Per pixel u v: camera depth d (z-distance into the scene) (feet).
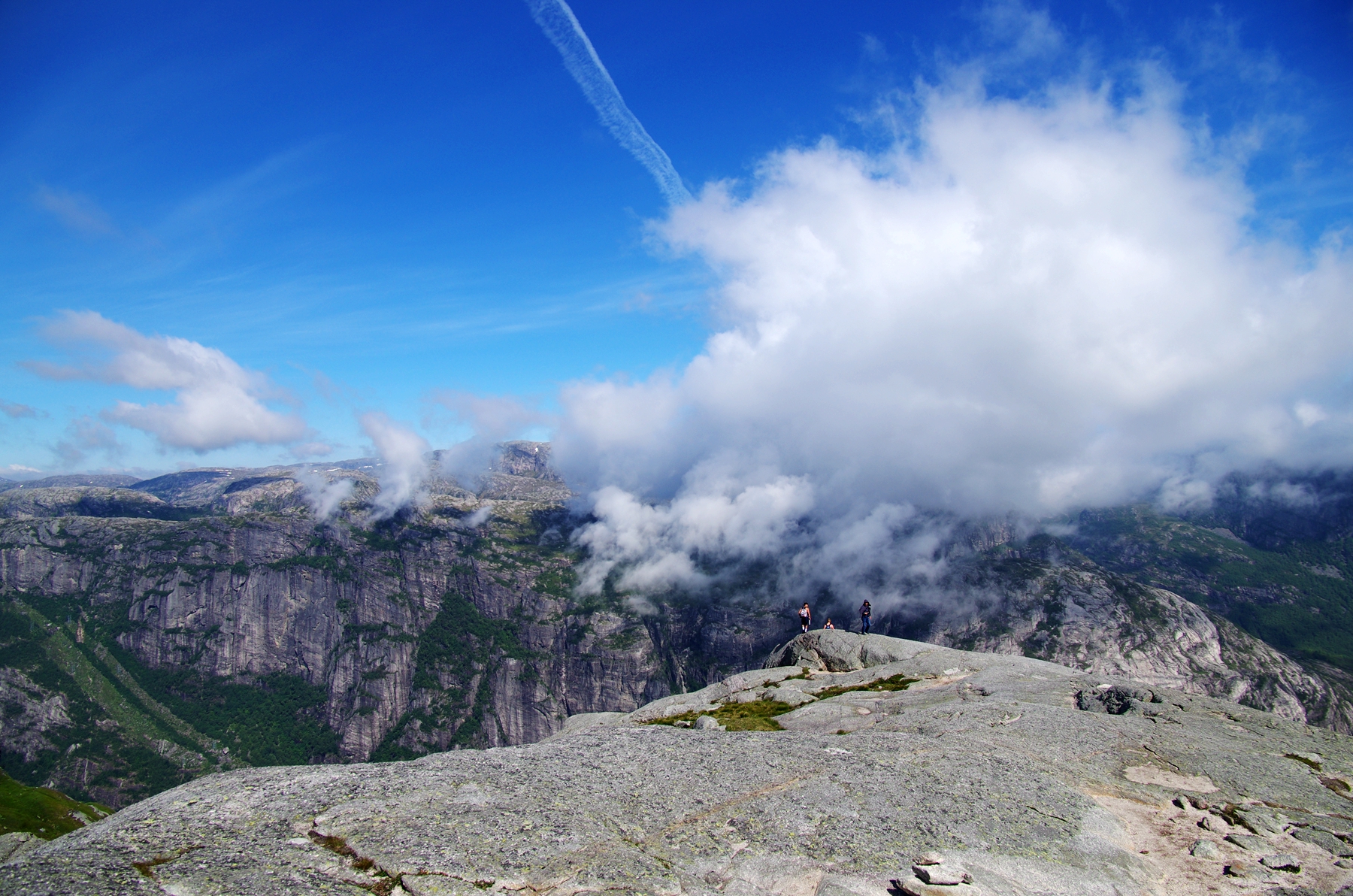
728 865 70.59
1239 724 135.33
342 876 64.44
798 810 83.61
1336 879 74.02
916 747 111.04
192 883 61.57
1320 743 121.19
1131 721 135.03
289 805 79.97
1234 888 72.28
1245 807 91.09
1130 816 89.86
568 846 71.97
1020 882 69.62
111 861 65.41
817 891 65.87
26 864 64.23
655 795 87.15
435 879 63.98
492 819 77.05
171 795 84.79
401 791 84.94
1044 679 187.73
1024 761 106.52
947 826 80.84
